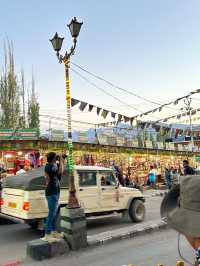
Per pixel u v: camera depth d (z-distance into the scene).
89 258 8.21
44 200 10.70
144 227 10.80
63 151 23.58
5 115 36.41
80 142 24.52
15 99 37.06
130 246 9.19
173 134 25.56
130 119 20.67
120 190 12.62
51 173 8.93
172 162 32.97
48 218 8.88
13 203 11.06
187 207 1.57
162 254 8.36
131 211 12.70
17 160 22.38
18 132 22.62
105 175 12.37
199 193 1.53
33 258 8.37
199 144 40.69
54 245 8.41
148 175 29.03
